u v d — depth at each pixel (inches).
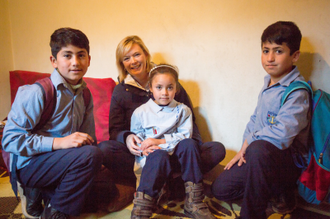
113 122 54.2
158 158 40.9
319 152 40.3
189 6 56.1
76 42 40.2
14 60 86.1
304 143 42.2
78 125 47.0
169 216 43.3
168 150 44.6
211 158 47.3
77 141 40.4
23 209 42.6
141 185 40.5
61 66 40.7
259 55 49.6
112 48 69.8
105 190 45.1
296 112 38.5
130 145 47.5
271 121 42.7
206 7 54.1
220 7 52.5
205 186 56.3
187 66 59.2
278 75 43.0
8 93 84.1
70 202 39.4
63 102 42.5
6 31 83.2
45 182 40.1
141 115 49.9
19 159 40.2
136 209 39.4
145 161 44.2
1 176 59.8
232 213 44.5
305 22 45.1
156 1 60.2
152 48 63.4
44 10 78.3
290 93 40.0
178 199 49.6
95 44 73.1
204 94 58.1
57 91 41.4
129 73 55.8
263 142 39.3
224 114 56.1
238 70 52.6
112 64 70.8
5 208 45.5
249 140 43.3
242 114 53.6
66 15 75.7
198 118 60.1
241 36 51.1
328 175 39.9
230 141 56.4
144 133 50.9
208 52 55.6
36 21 80.2
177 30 58.7
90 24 72.6
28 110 38.7
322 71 45.1
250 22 49.7
